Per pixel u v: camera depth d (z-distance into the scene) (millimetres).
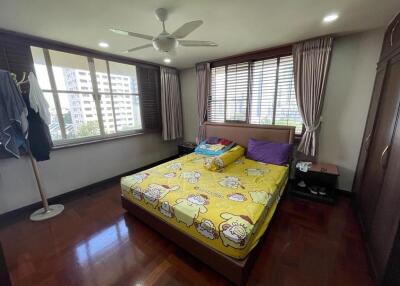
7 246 1890
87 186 3111
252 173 2416
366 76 2363
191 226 1594
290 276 1499
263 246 1805
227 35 2373
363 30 2264
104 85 3254
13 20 1832
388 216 1383
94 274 1557
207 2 1618
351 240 1876
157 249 1812
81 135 3039
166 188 2029
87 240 1949
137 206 2137
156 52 3045
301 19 1964
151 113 4070
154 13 1783
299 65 2656
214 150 3205
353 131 2547
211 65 3678
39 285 1475
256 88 3250
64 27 2035
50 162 2664
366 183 2037
